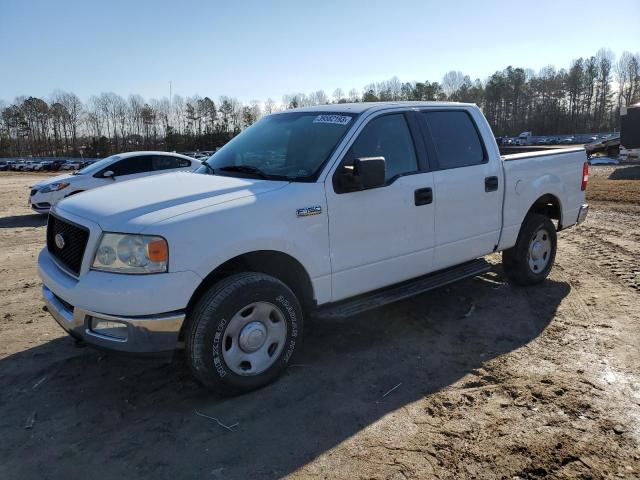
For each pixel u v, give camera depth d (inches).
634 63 3912.4
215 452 112.5
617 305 199.0
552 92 4055.1
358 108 166.4
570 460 107.3
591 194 546.3
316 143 158.2
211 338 126.3
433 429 119.3
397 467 106.1
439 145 179.8
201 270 124.3
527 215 218.8
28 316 200.2
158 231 120.3
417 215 168.4
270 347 140.6
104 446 116.0
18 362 159.6
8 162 2945.4
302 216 140.9
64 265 139.4
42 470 108.0
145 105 4360.2
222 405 131.8
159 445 115.6
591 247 300.4
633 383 138.4
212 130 3964.1
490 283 229.9
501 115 4133.9
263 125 186.2
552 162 221.9
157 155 489.4
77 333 128.6
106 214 128.1
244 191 139.3
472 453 110.3
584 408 126.5
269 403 132.1
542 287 224.1
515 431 117.7
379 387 139.6
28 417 128.6
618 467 104.9
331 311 152.9
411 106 176.9
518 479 102.2
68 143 4527.6
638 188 580.4
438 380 142.9
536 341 167.8
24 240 364.2
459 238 184.7
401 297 165.6
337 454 110.7
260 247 133.5
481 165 189.9
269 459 109.6
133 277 120.0
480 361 154.0
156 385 143.7
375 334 176.4
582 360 152.9
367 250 157.3
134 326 119.2
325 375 146.7
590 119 4008.4
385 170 154.5
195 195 136.3
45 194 460.8
